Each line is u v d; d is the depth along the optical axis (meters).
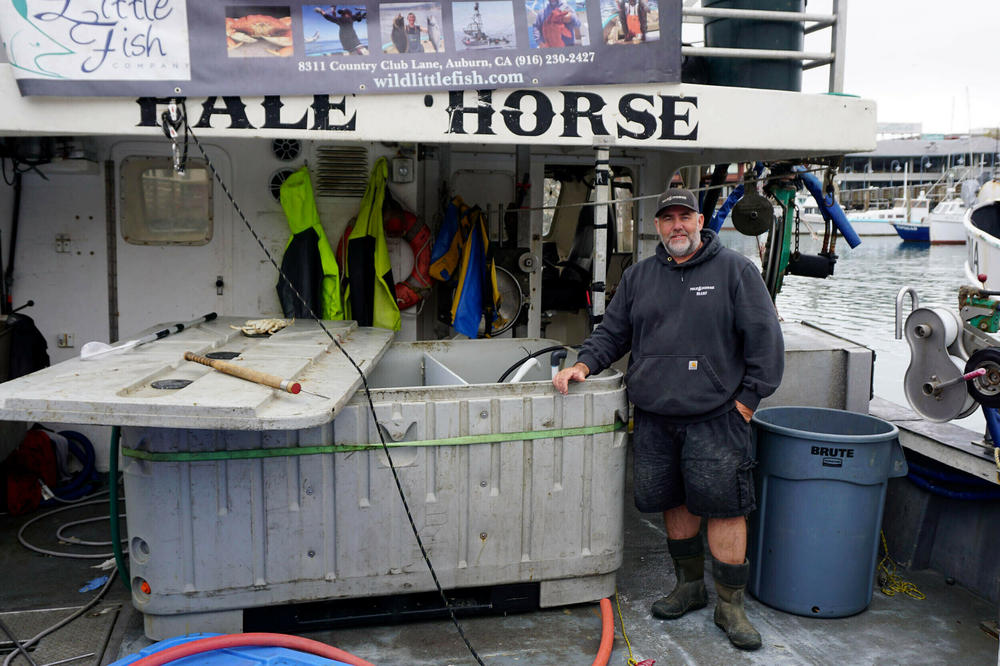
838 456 3.43
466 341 4.30
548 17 3.70
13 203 4.85
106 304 5.02
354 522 3.20
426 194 6.19
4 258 4.86
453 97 3.69
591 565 3.50
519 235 6.27
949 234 42.78
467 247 5.48
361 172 5.02
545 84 3.74
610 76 3.80
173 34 3.44
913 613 3.69
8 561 4.00
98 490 4.96
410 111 3.67
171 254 5.03
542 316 6.99
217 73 3.49
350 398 3.12
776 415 3.96
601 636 3.36
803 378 4.48
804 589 3.56
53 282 4.96
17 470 4.66
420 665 3.12
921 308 3.70
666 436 3.37
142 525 3.05
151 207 4.98
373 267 4.91
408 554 3.28
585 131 3.83
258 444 3.06
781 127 4.12
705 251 3.27
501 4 3.65
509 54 3.70
